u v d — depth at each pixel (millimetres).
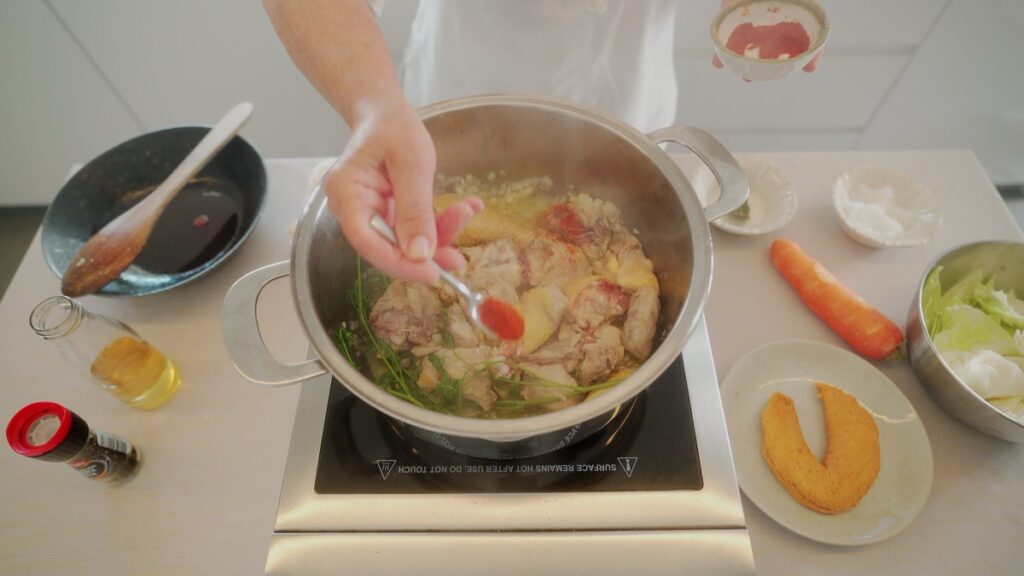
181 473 664
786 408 685
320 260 613
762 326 793
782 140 1845
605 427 633
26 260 873
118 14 1491
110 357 674
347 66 619
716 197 919
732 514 574
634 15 858
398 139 540
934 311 760
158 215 784
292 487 600
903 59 1577
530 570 557
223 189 938
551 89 950
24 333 786
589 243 781
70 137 1782
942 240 866
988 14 1423
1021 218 1826
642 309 676
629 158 688
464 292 588
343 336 653
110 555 615
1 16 1454
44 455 578
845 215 863
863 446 648
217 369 744
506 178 795
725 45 730
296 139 1854
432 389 650
